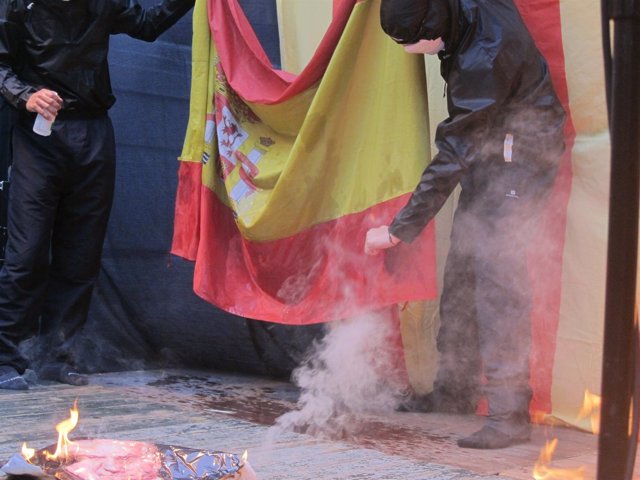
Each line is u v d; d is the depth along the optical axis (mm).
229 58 7152
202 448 4930
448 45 5320
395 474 4398
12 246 7383
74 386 7293
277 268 6789
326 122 6383
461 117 5168
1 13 7121
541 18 5855
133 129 8312
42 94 6918
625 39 2146
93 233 7645
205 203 7125
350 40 6223
